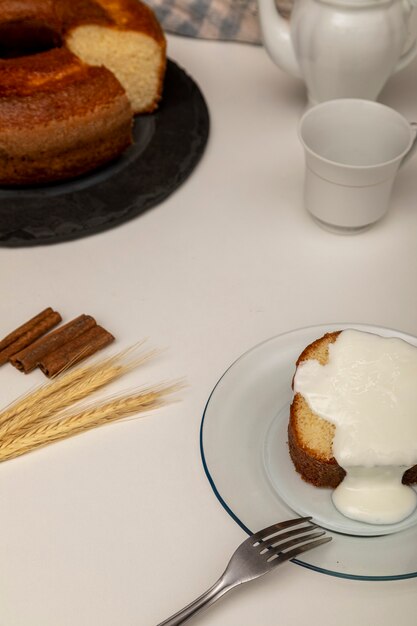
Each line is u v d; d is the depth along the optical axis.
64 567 0.55
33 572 0.55
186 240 0.76
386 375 0.59
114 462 0.60
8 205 0.77
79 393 0.62
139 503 0.58
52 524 0.57
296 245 0.75
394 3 0.75
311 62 0.79
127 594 0.54
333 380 0.59
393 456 0.55
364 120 0.74
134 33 0.83
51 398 0.62
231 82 0.91
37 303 0.70
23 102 0.76
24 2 0.84
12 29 0.85
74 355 0.65
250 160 0.83
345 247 0.75
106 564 0.55
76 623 0.53
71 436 0.62
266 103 0.89
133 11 0.85
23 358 0.65
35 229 0.75
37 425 0.61
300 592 0.54
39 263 0.73
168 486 0.59
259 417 0.61
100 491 0.59
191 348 0.67
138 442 0.61
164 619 0.53
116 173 0.81
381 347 0.60
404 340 0.62
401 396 0.58
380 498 0.56
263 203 0.79
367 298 0.71
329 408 0.58
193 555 0.56
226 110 0.88
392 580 0.53
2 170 0.78
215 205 0.79
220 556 0.56
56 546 0.56
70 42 0.84
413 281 0.72
